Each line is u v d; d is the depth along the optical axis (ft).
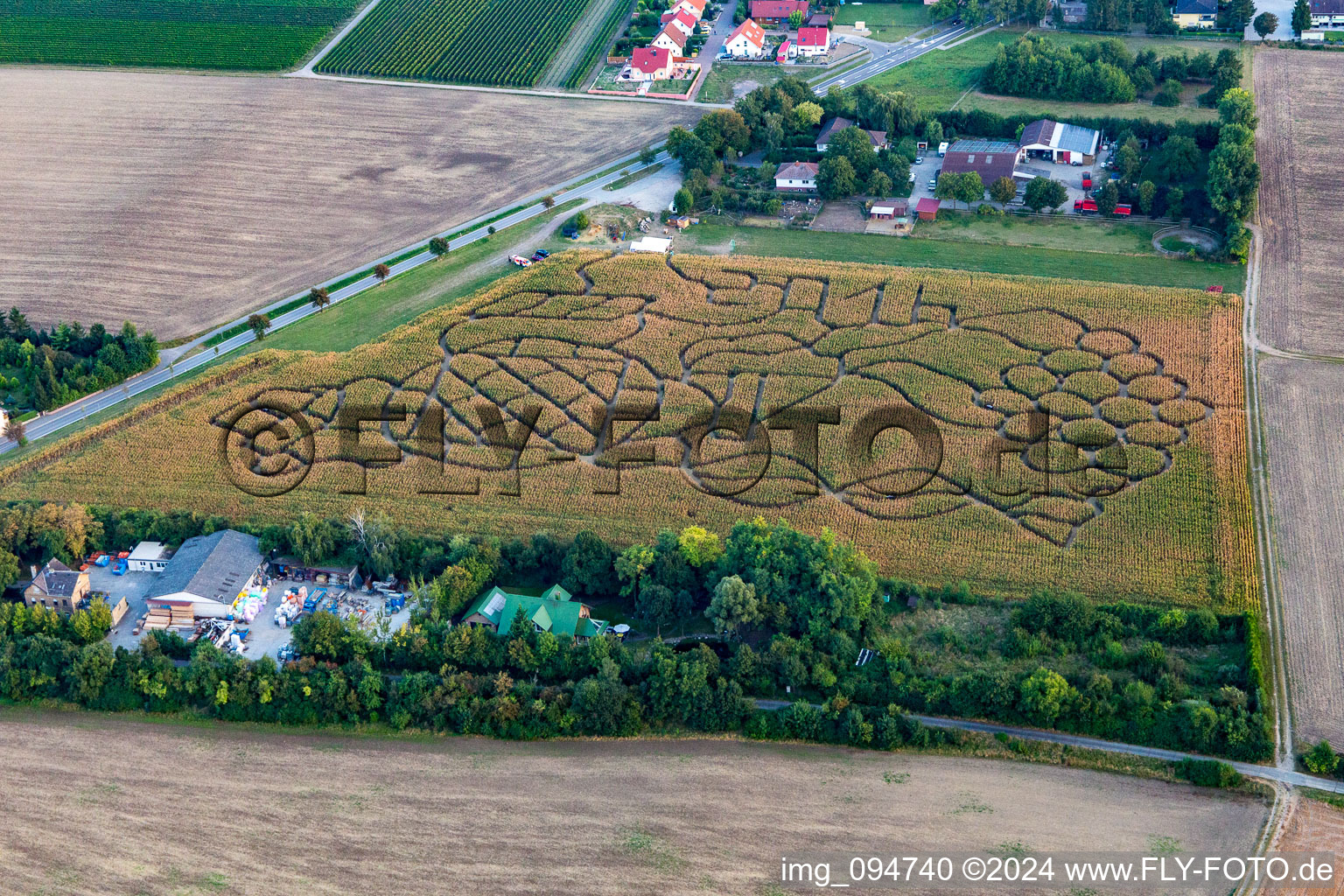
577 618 551.59
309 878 445.78
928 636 546.26
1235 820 456.45
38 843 463.42
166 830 468.34
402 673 539.29
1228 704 492.54
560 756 499.51
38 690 533.55
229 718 521.65
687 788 481.05
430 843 459.32
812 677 518.78
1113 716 494.59
